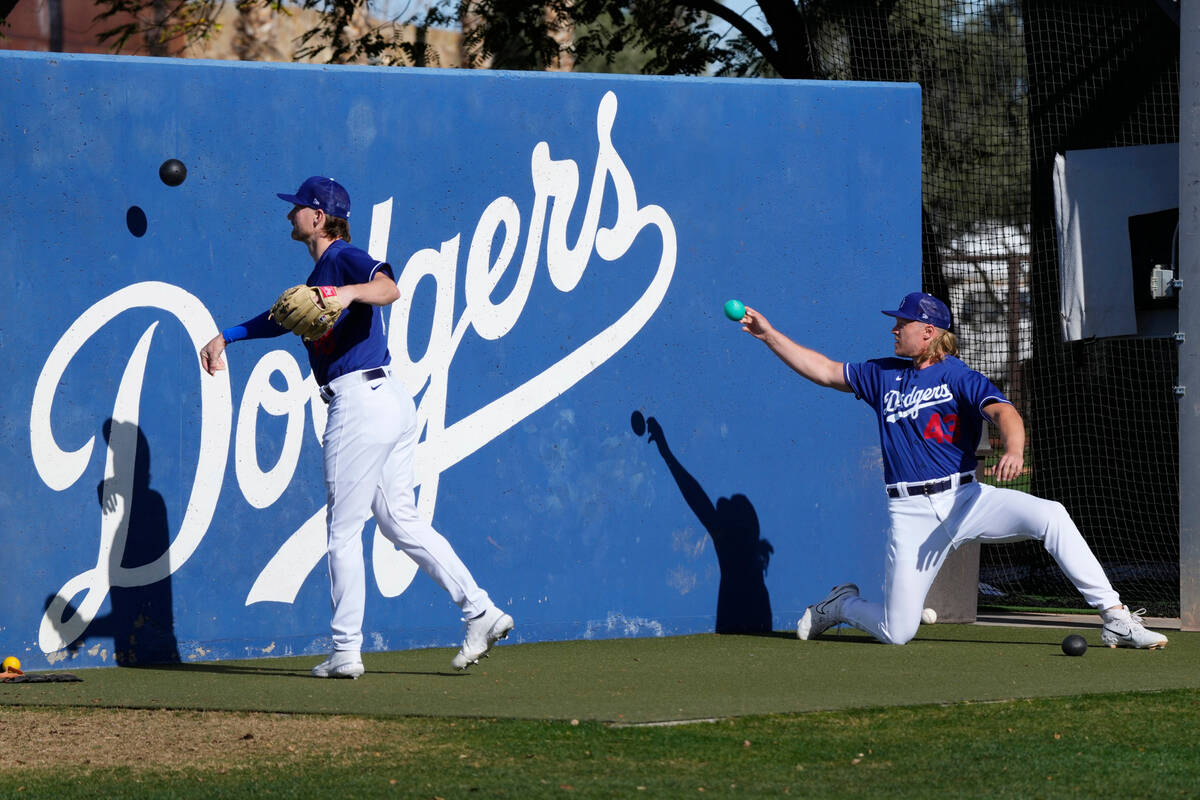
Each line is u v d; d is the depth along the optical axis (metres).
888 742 15.59
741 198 25.91
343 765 14.58
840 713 17.19
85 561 21.88
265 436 22.94
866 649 23.44
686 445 25.52
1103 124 40.44
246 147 22.84
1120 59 39.91
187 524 22.45
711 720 16.75
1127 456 40.34
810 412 26.33
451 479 23.94
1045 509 23.23
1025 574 38.25
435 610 23.88
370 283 19.17
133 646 22.09
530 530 24.44
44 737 16.16
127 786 13.77
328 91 23.31
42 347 21.66
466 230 24.11
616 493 25.03
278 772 14.30
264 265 22.97
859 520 26.67
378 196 23.59
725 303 25.75
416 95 23.81
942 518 23.38
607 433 24.98
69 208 21.81
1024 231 45.22
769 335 24.23
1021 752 15.06
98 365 21.98
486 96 24.23
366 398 19.73
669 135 25.41
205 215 22.61
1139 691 18.81
